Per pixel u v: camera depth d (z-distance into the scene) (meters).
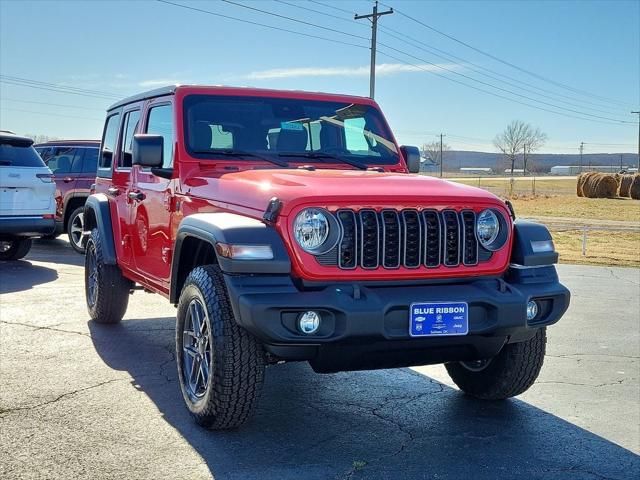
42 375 5.52
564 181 102.88
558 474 3.92
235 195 4.49
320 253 4.02
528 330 4.38
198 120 5.35
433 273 4.24
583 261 14.63
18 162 10.98
